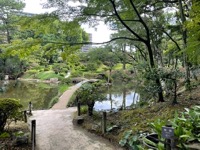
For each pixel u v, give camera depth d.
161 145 3.17
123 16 6.89
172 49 12.59
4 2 24.44
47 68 30.05
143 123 5.30
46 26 6.31
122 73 22.69
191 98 6.60
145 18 9.68
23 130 5.93
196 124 3.80
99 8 6.17
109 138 5.12
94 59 17.22
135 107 7.83
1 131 5.41
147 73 6.32
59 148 4.79
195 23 2.76
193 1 2.91
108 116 6.76
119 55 16.75
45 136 5.66
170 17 11.70
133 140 4.29
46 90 18.47
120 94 14.80
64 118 7.79
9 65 26.20
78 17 6.20
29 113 8.55
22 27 6.18
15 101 5.51
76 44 6.63
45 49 6.68
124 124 5.65
